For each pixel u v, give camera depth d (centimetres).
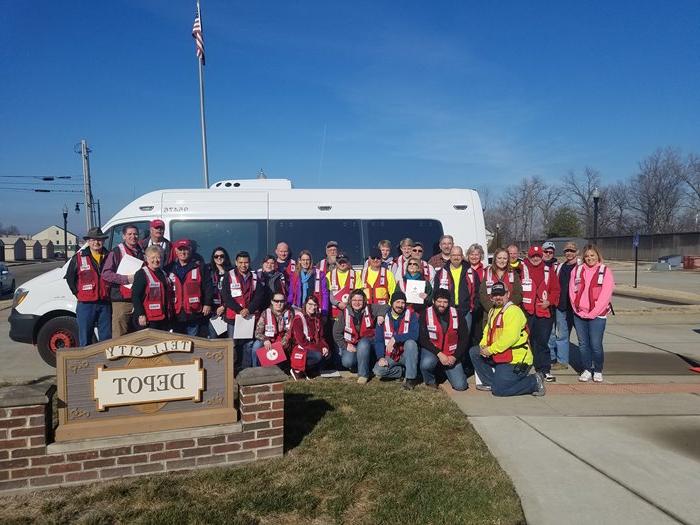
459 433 496
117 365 388
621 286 2353
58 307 754
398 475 403
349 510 353
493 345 633
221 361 420
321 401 585
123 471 382
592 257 697
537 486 395
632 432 509
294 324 673
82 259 635
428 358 648
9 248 7675
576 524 342
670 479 408
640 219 6888
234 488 376
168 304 616
